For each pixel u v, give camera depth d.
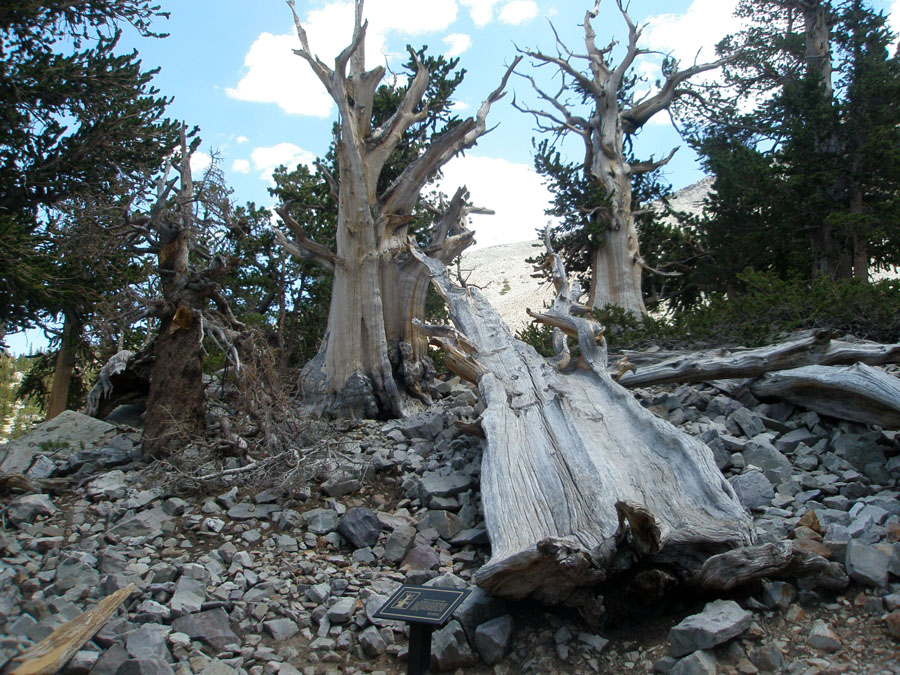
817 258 18.61
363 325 10.44
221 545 5.88
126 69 13.17
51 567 5.24
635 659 4.11
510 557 4.28
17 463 7.52
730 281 20.12
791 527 5.23
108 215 10.02
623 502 4.23
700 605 4.51
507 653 4.32
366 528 5.99
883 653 3.79
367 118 11.09
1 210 12.38
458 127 10.96
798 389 7.52
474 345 8.68
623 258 19.50
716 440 6.69
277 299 16.02
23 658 3.54
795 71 22.88
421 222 17.02
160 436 7.61
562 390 7.24
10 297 11.91
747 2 24.22
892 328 10.45
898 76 18.42
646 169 20.70
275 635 4.67
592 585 4.45
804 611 4.31
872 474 6.16
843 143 18.19
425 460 7.82
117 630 4.36
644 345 11.96
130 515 6.27
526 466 5.77
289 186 16.75
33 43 12.66
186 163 9.13
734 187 19.27
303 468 7.05
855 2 21.55
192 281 8.33
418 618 3.88
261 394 8.04
